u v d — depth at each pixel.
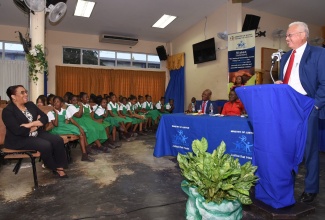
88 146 3.76
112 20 6.88
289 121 1.65
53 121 3.22
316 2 6.14
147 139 5.41
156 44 8.86
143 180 2.64
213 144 2.64
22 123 2.47
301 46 1.91
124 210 1.92
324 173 2.87
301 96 1.63
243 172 1.47
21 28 6.97
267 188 1.77
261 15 6.46
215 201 1.38
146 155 3.84
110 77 8.12
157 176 2.78
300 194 2.20
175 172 2.93
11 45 7.00
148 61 8.85
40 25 4.48
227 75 6.15
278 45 6.74
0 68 6.81
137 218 1.79
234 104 3.50
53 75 7.44
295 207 1.79
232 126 2.47
